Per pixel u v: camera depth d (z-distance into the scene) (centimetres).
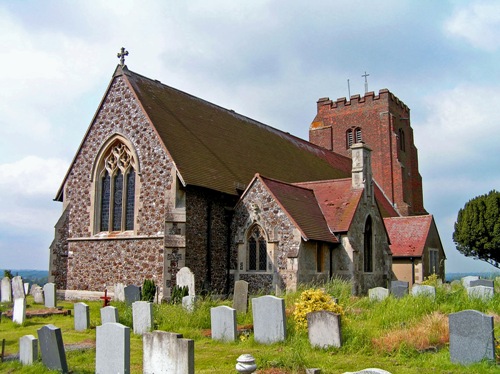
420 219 4009
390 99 5444
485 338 1211
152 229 2580
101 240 2755
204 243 2633
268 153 3625
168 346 1096
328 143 5678
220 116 3534
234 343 1523
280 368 1193
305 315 1582
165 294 2447
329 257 2684
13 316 2053
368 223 2956
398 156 5369
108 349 1177
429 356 1288
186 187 2548
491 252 4794
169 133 2750
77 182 2934
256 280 2595
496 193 4812
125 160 2786
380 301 2081
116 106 2838
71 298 2802
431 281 2933
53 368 1255
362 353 1341
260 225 2619
